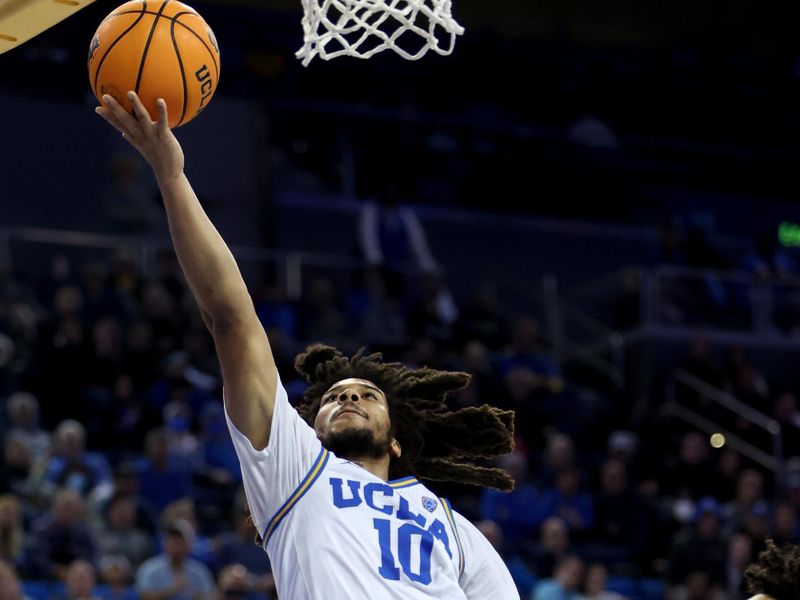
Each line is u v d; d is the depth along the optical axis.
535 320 16.11
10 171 14.98
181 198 3.02
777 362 15.45
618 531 10.91
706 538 10.53
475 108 17.33
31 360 11.33
